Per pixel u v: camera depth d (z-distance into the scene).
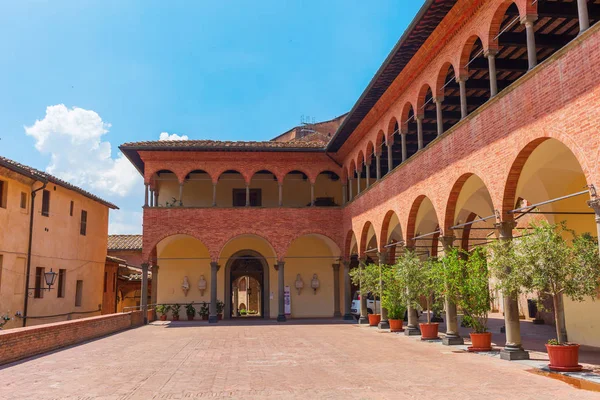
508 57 17.45
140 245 37.19
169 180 32.19
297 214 29.34
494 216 13.23
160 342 17.88
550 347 11.04
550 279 10.73
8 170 21.70
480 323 14.80
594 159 9.54
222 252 31.72
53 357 13.98
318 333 20.95
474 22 14.35
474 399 8.30
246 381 10.17
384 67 18.72
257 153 29.41
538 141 11.59
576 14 14.10
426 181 17.73
